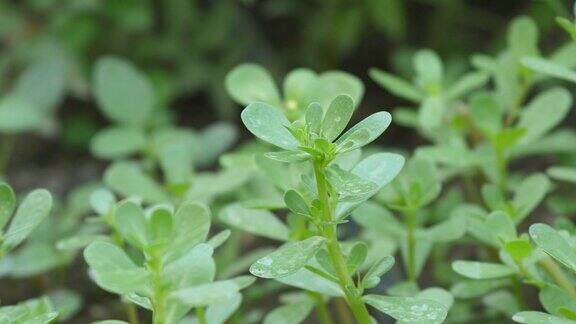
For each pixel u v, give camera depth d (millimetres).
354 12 849
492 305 469
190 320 437
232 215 443
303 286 406
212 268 356
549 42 786
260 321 562
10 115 744
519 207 453
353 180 365
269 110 375
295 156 369
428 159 459
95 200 457
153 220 354
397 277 541
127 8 858
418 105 838
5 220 394
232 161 498
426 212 552
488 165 526
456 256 587
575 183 609
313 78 488
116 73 684
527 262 407
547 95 514
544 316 372
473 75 541
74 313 575
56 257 547
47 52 853
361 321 383
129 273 346
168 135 663
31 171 839
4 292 602
